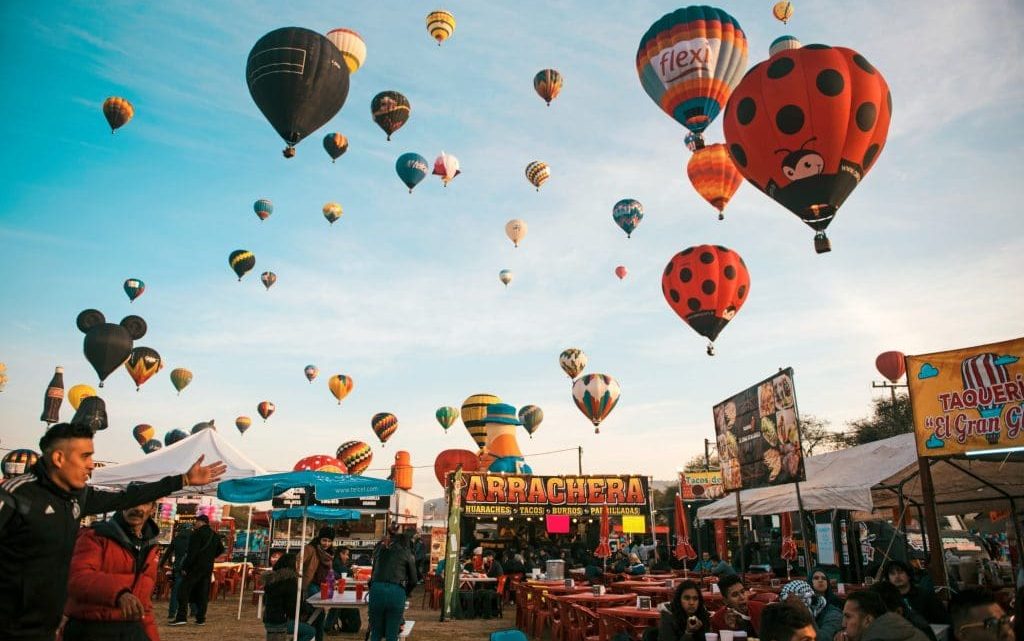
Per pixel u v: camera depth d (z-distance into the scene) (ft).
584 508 88.84
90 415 76.69
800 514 35.01
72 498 11.12
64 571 10.80
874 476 37.73
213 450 40.29
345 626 43.86
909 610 17.78
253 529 97.45
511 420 107.96
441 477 97.14
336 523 94.02
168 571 62.08
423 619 53.36
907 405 153.48
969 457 30.04
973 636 10.08
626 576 55.67
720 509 54.75
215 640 37.63
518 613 48.98
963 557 60.64
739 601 22.53
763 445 39.63
